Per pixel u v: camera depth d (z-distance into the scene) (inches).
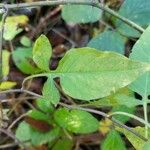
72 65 9.4
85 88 9.2
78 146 18.2
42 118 16.7
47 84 10.2
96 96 9.1
